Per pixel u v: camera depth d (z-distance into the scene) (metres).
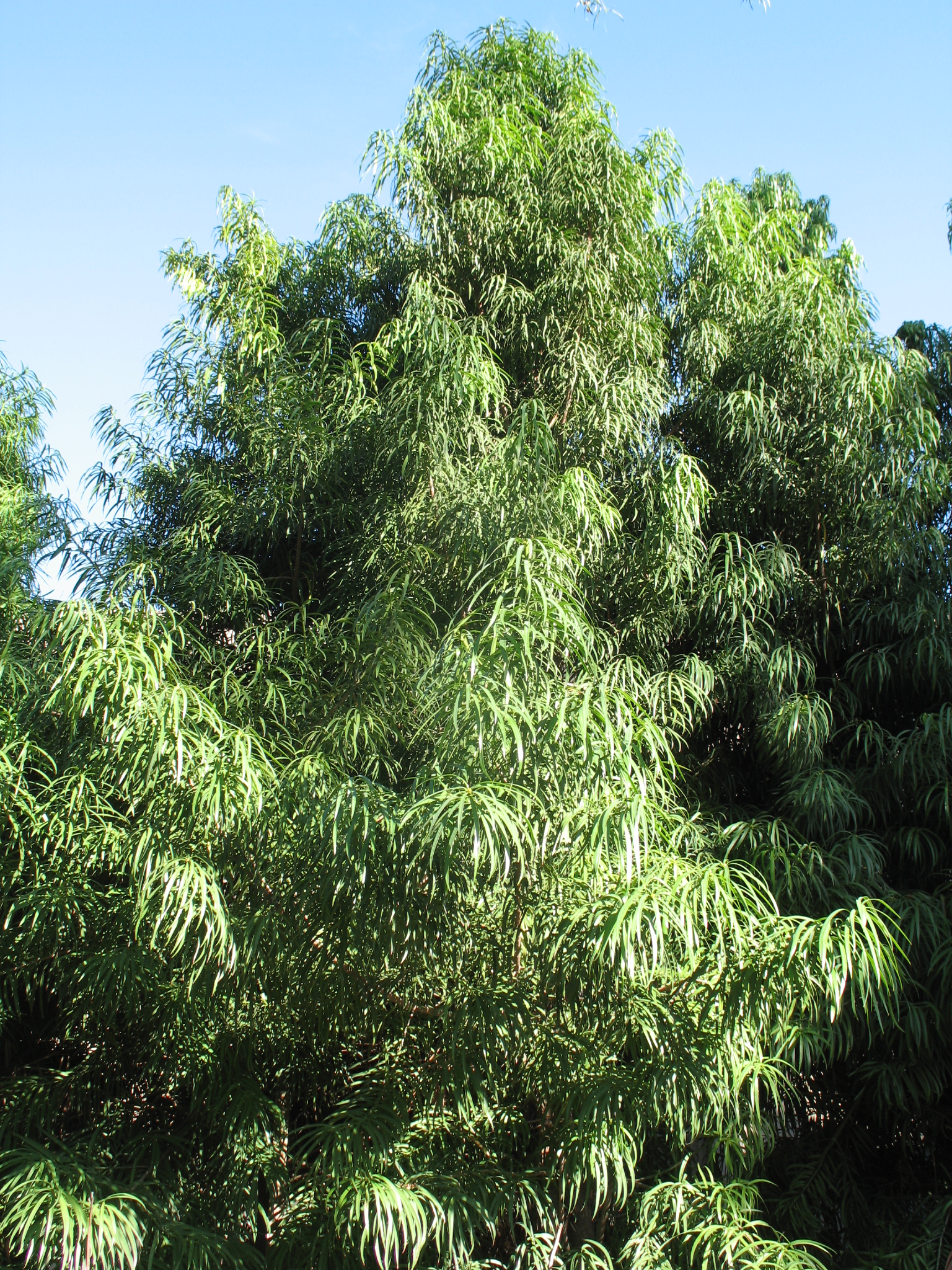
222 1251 2.65
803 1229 3.66
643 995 2.97
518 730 2.50
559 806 2.73
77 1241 2.35
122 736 2.57
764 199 6.44
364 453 3.97
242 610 3.83
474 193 4.27
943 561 4.10
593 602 4.03
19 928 3.02
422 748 3.42
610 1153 2.96
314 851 2.72
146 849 2.63
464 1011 2.92
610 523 3.47
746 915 2.73
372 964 2.95
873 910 2.63
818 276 4.43
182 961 2.81
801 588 4.24
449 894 2.75
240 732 2.76
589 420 4.06
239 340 4.38
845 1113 4.00
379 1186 2.63
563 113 4.47
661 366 4.46
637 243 4.27
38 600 3.66
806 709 3.82
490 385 3.59
